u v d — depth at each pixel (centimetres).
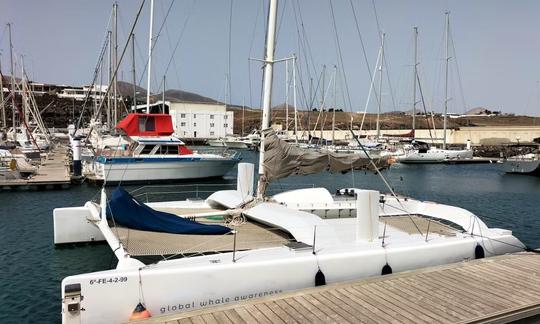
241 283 624
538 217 1769
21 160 2489
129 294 568
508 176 3469
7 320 709
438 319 554
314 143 4762
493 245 862
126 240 727
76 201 1852
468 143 5038
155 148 2370
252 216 862
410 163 4419
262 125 952
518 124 8412
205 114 7544
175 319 534
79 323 545
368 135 5291
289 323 532
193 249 693
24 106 4391
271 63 951
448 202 2167
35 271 934
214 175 2484
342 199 1066
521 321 589
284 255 671
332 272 686
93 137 3147
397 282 679
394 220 1001
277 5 945
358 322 542
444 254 798
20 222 1433
